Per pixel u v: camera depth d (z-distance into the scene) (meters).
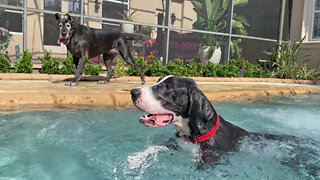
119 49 7.10
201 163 2.39
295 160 2.47
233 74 10.48
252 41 13.54
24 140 2.72
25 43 7.89
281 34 12.55
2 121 3.30
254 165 2.37
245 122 3.96
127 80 8.11
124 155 2.48
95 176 2.03
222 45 12.81
